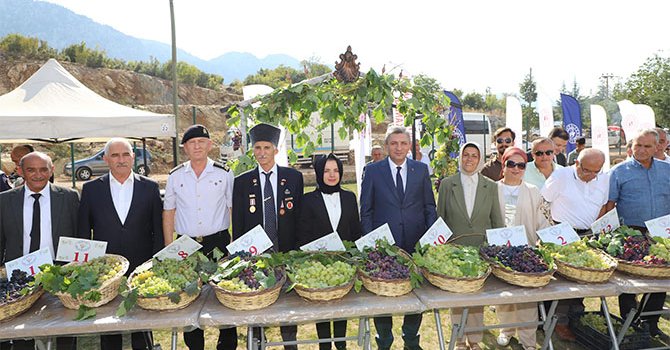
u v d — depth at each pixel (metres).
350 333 4.18
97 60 42.22
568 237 3.19
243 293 2.39
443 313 4.67
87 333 2.33
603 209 4.00
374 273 2.66
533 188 3.49
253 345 2.78
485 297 2.60
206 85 46.81
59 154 22.89
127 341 4.14
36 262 2.71
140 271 2.74
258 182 3.41
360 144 7.18
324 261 2.82
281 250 3.41
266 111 4.46
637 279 2.88
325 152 20.44
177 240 2.88
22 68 37.00
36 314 2.45
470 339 3.64
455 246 3.11
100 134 6.14
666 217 3.33
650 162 3.83
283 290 2.78
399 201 3.51
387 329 3.41
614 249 3.03
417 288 2.76
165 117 6.59
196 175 3.46
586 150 3.58
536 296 2.64
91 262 2.72
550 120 10.13
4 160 18.48
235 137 11.94
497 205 3.45
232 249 2.95
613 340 2.91
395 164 3.59
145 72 44.78
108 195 3.24
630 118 8.59
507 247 3.00
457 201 3.47
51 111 6.19
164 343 4.16
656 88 21.33
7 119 5.67
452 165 5.79
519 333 3.61
